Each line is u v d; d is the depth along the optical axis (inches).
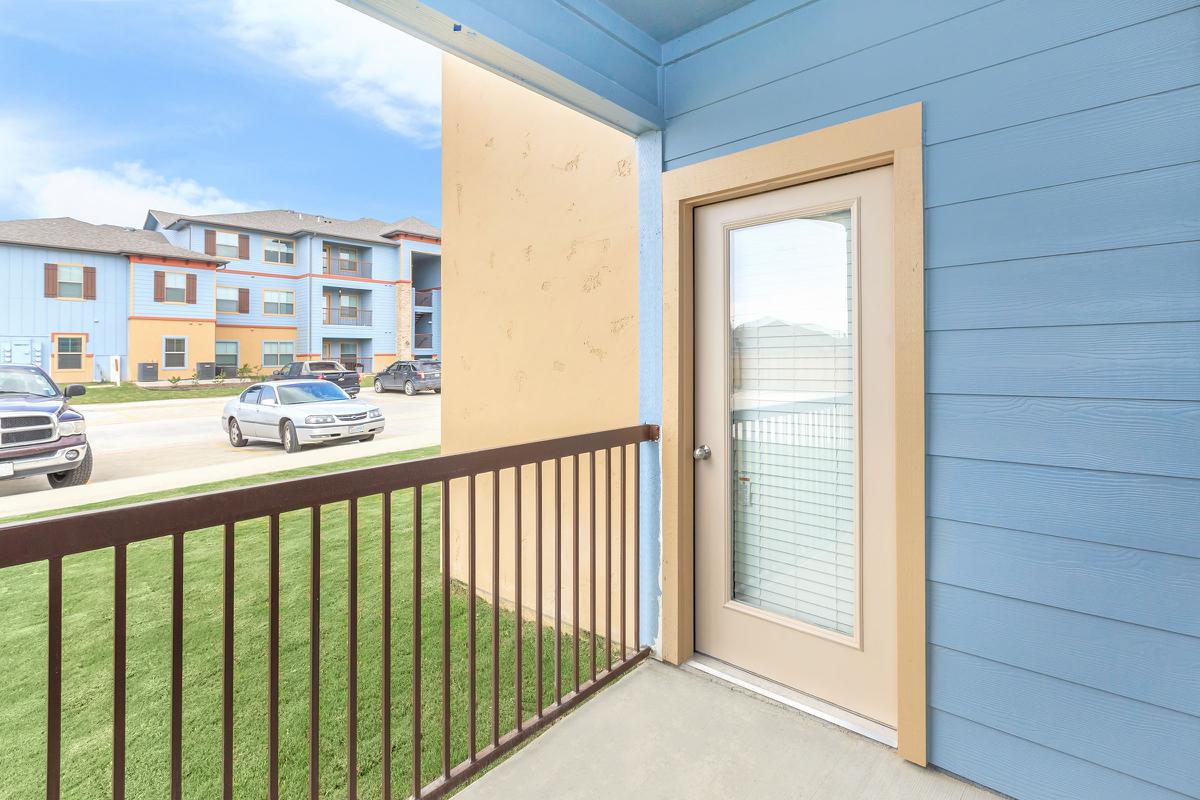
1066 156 56.8
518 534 73.7
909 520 67.2
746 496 90.0
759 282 86.9
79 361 707.4
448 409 131.4
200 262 774.5
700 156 87.4
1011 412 60.5
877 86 69.4
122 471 283.9
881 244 73.2
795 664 83.5
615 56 83.0
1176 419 51.6
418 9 59.3
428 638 106.7
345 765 71.0
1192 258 50.7
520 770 68.8
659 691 85.1
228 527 46.6
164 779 68.4
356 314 936.3
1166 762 52.7
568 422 107.7
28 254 677.3
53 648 38.2
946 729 66.0
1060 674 58.3
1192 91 50.6
